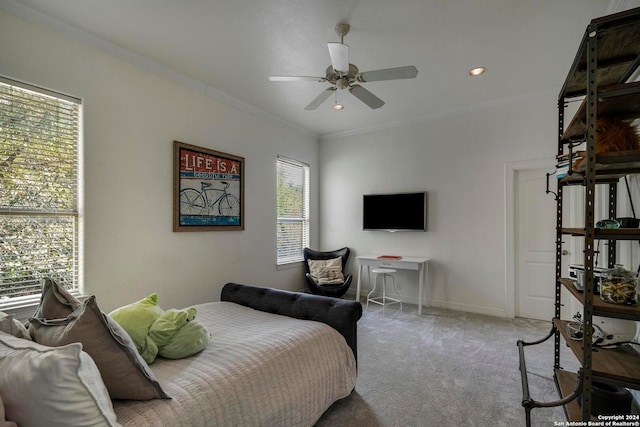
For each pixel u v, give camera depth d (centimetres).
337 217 523
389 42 255
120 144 263
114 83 259
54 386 83
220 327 196
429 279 435
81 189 239
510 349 284
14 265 210
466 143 408
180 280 311
